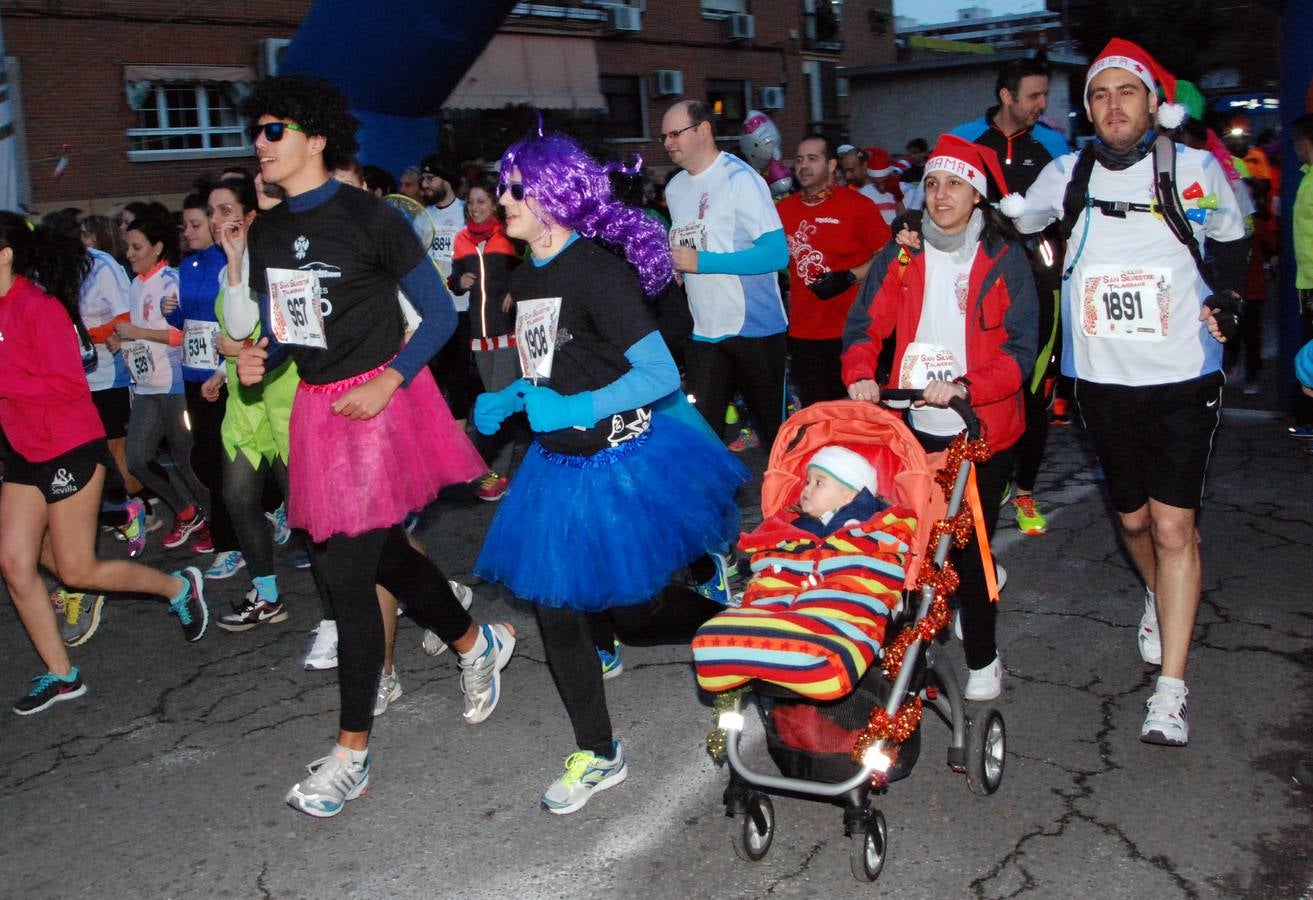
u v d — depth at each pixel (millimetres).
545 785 4035
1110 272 4020
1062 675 4609
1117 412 4090
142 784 4234
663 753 4191
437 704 4730
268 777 4238
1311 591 5293
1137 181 3994
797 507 3785
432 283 3896
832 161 6605
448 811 3906
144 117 16125
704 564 4629
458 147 19609
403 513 3906
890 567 3406
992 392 3877
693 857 3551
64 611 5781
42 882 3639
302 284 3820
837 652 3105
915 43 32688
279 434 4855
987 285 4004
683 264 5414
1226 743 4023
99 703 4969
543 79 21625
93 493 4898
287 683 5066
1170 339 3963
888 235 6699
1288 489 6793
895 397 3871
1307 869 3307
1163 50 28328
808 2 27500
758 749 4211
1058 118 27062
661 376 3494
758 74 26469
